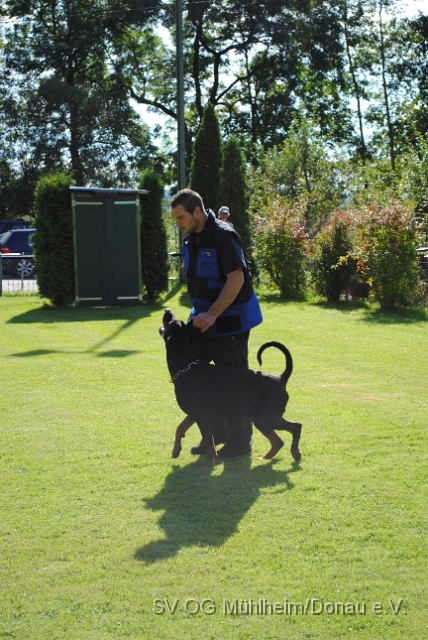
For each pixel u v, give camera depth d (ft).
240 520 11.51
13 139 102.01
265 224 48.91
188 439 16.15
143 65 113.29
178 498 12.52
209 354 15.19
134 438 16.21
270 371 23.48
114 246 44.14
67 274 43.98
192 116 114.42
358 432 16.48
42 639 8.30
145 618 8.73
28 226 98.48
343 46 107.55
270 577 9.65
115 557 10.25
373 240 39.63
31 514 11.84
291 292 48.21
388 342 28.99
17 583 9.55
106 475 13.75
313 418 17.74
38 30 102.89
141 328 34.17
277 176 69.21
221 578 9.64
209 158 53.62
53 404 19.34
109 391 20.86
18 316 39.29
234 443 14.94
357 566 9.95
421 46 113.60
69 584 9.53
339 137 108.58
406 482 13.17
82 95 97.50
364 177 67.77
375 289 40.52
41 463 14.43
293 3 98.12
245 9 96.78
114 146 101.40
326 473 13.70
